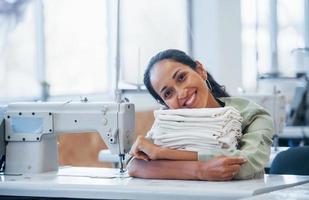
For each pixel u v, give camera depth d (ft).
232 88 17.66
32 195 6.56
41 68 13.88
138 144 6.75
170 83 7.04
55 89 14.21
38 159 7.80
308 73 18.94
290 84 19.15
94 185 6.19
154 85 7.16
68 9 14.75
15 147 7.92
